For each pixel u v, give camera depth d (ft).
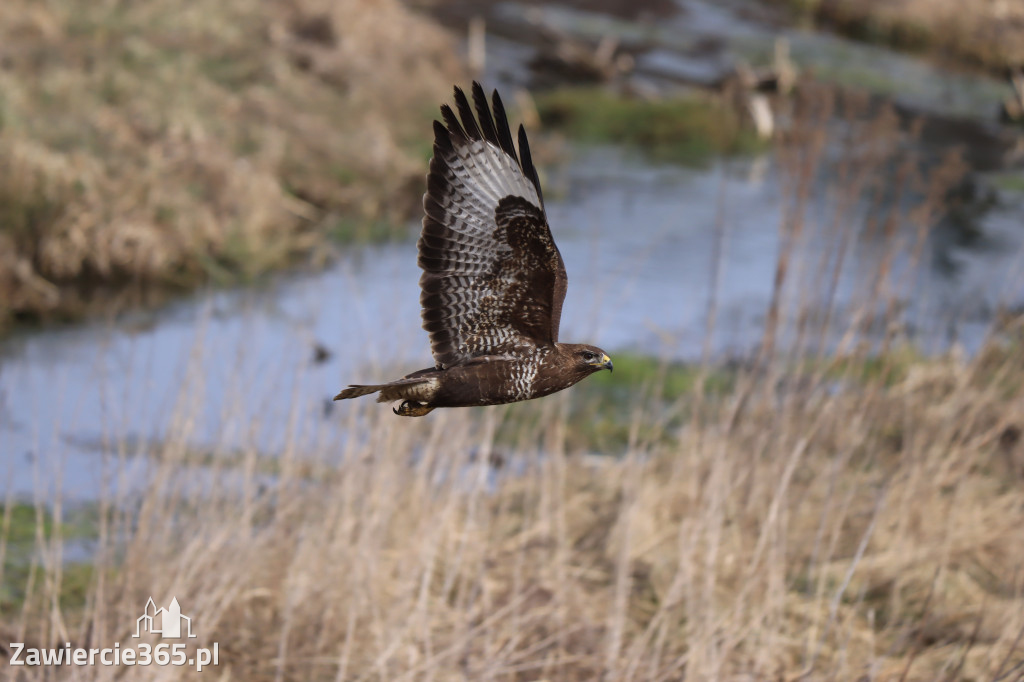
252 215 71.20
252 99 83.71
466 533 34.45
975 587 39.17
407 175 83.30
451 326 22.74
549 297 22.67
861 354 45.11
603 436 50.49
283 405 47.83
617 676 30.81
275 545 35.01
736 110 109.09
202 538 32.42
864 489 42.34
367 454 37.14
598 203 86.12
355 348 51.78
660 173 95.66
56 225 62.39
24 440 45.83
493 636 33.27
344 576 33.76
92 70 79.51
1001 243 82.84
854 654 35.12
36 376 52.06
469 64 112.57
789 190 47.67
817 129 48.21
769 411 43.11
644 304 67.15
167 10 93.09
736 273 74.64
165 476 34.50
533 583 36.17
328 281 67.21
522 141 21.48
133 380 52.34
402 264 71.61
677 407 45.39
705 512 36.42
